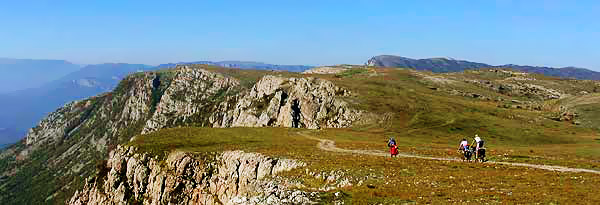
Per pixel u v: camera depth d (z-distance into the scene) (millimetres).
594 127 125250
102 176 109438
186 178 76938
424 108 139875
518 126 120625
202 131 108500
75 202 118938
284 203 33500
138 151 94562
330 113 149500
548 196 30219
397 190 34875
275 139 91750
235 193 64062
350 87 165375
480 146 52344
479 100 196000
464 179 37625
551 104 173250
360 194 34250
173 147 89500
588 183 34562
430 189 34312
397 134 109875
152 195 81688
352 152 64250
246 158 65938
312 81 176000
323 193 34812
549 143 102312
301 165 52344
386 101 148125
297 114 161500
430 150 66000
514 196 30641
